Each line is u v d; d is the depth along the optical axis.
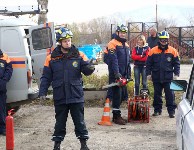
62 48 7.22
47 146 8.12
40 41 9.84
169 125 9.59
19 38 9.52
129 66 9.76
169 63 10.25
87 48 25.78
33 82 9.95
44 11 11.05
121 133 8.95
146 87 11.83
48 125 9.87
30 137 8.78
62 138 7.40
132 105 9.84
